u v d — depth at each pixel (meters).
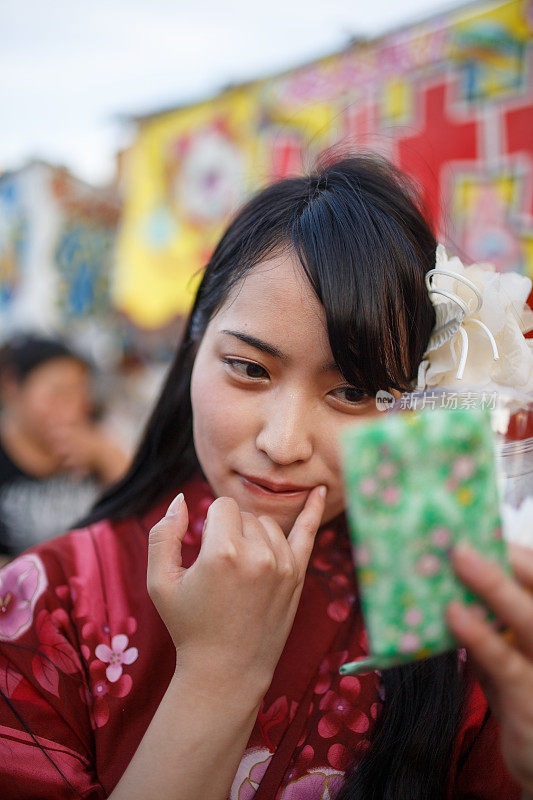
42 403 2.25
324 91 1.97
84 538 0.95
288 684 0.83
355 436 0.47
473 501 0.48
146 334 2.68
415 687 0.82
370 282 0.73
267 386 0.75
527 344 0.76
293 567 0.67
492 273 0.79
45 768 0.76
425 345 0.79
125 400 3.03
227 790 0.64
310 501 0.75
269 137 2.11
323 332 0.71
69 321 2.99
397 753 0.79
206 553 0.64
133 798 0.61
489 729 0.81
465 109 1.73
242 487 0.77
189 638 0.64
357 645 0.86
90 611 0.87
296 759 0.79
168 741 0.62
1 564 2.09
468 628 0.46
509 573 0.48
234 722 0.63
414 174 1.73
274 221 0.79
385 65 1.85
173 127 2.39
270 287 0.72
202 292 0.94
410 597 0.47
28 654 0.82
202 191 2.32
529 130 1.65
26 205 2.94
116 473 2.41
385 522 0.47
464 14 1.71
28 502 2.24
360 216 0.76
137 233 2.52
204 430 0.79
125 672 0.83
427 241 0.85
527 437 0.71
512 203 1.69
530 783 0.50
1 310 3.13
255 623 0.64
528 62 1.64
